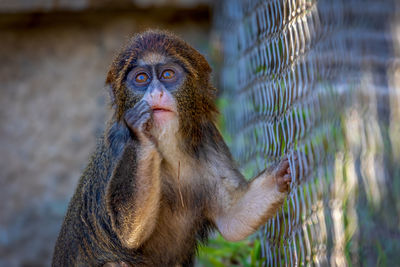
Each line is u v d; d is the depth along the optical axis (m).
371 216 5.08
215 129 6.70
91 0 13.80
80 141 14.11
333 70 6.19
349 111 5.77
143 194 5.75
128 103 6.20
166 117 6.05
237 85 10.00
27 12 13.91
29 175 14.08
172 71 6.20
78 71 14.48
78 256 6.88
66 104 14.33
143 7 13.98
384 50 6.02
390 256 4.90
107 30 14.45
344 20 6.36
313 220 5.42
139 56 6.21
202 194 6.52
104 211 6.43
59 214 13.71
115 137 6.41
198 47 13.84
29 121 14.30
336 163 5.50
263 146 7.43
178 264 6.75
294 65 5.98
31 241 13.62
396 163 5.25
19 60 14.55
